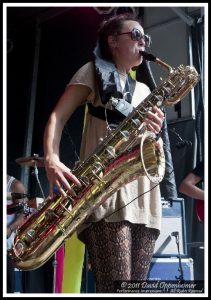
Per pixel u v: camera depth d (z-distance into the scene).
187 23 6.15
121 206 2.35
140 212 2.42
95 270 2.37
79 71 2.56
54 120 2.45
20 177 6.80
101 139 2.50
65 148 6.48
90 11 6.90
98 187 2.43
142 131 2.55
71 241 3.62
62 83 7.13
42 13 7.30
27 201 4.42
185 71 2.77
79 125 6.48
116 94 2.47
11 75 7.30
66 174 2.36
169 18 6.38
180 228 4.18
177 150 5.98
